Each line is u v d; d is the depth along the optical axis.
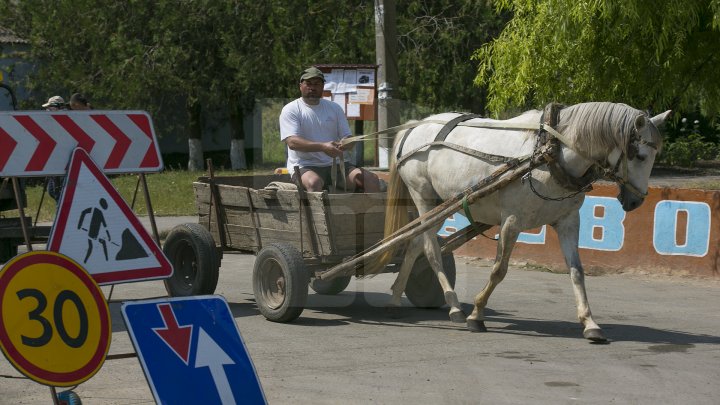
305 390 7.31
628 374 7.88
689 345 9.02
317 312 10.48
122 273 5.53
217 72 32.56
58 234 5.37
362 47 28.98
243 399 5.21
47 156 5.56
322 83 9.25
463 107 29.64
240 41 30.84
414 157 9.71
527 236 14.28
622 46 15.33
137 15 32.06
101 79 32.97
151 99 33.19
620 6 14.34
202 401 5.09
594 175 8.91
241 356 5.27
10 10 34.00
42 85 33.84
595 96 15.53
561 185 8.90
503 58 16.00
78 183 5.46
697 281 12.63
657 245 13.09
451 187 9.45
